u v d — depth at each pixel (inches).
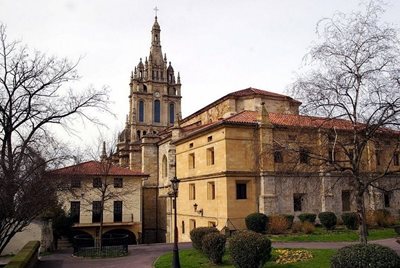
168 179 2172.7
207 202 1616.6
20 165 733.9
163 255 1032.2
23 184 660.7
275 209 1448.1
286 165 1068.5
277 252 878.4
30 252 869.8
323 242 1136.2
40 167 764.0
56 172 971.9
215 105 2091.5
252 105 1899.6
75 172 1263.5
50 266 972.6
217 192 1520.7
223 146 1489.9
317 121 840.9
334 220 1376.7
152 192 2434.8
